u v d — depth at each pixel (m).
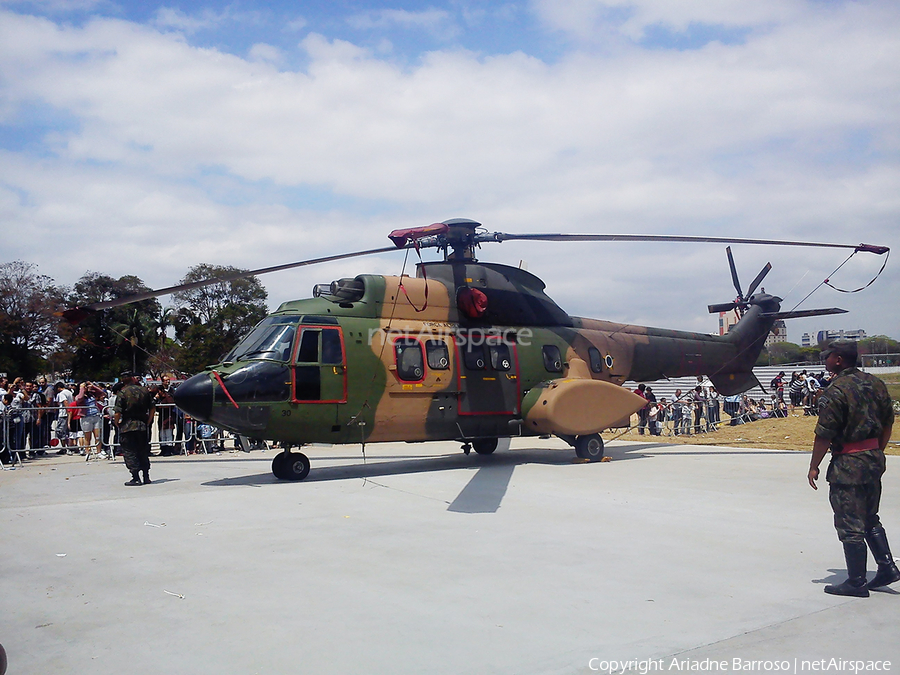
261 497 10.07
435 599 5.24
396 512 8.76
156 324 43.50
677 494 10.02
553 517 8.34
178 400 11.22
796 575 5.82
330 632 4.58
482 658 4.13
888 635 4.48
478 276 14.18
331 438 12.20
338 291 13.04
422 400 12.98
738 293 18.75
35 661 4.18
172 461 15.91
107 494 10.69
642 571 5.95
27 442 16.53
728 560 6.30
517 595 5.32
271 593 5.44
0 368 46.12
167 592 5.52
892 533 7.45
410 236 11.85
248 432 11.51
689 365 17.27
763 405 26.34
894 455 15.72
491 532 7.53
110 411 17.30
